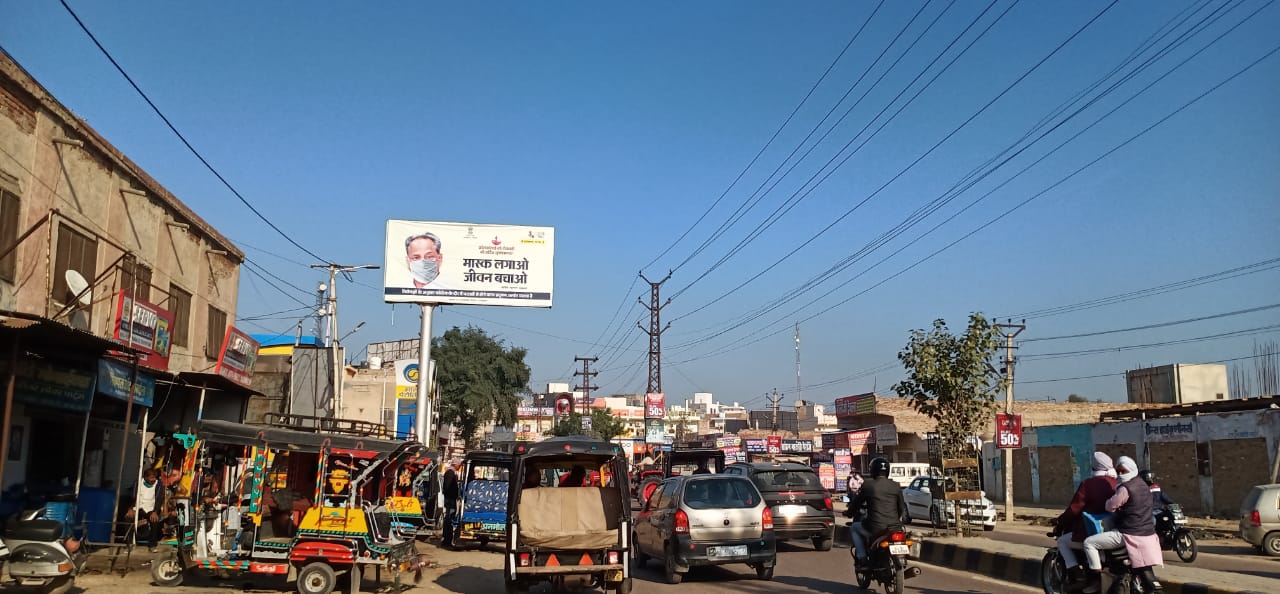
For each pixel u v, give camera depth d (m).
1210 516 31.28
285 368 31.55
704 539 14.01
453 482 22.17
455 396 55.81
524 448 12.55
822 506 19.05
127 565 13.93
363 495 14.88
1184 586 11.43
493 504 20.52
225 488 15.20
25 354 13.12
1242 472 30.09
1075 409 54.28
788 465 20.00
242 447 13.69
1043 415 53.88
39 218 15.67
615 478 12.80
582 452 12.58
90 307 17.47
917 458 51.88
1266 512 18.83
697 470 34.72
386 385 46.09
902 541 11.68
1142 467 35.06
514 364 58.47
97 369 14.89
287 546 12.76
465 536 20.31
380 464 13.66
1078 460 39.50
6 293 14.75
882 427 55.59
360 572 12.81
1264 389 36.62
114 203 18.64
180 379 18.81
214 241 24.50
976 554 15.28
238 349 22.38
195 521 12.98
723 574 15.52
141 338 17.19
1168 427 33.75
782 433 90.12
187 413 21.98
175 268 22.00
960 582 13.69
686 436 111.69
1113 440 37.12
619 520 12.35
